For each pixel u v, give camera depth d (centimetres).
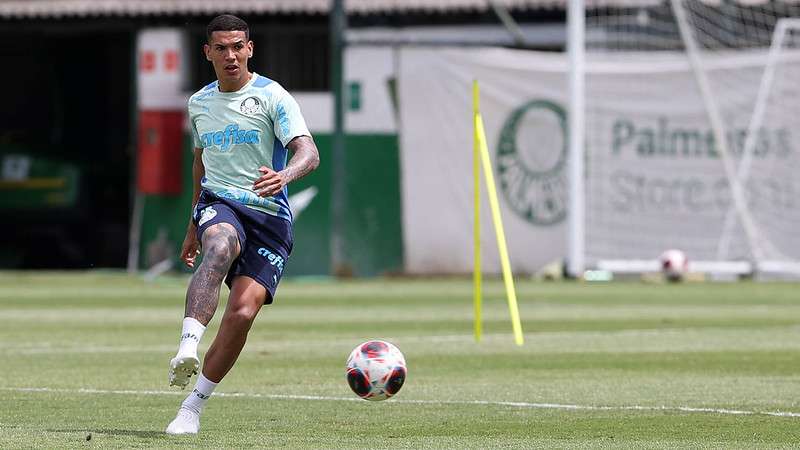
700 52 9556
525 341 4672
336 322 5584
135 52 10581
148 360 3969
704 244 9525
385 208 9812
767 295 7606
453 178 9756
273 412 2798
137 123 10550
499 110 9700
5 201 11525
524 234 9712
